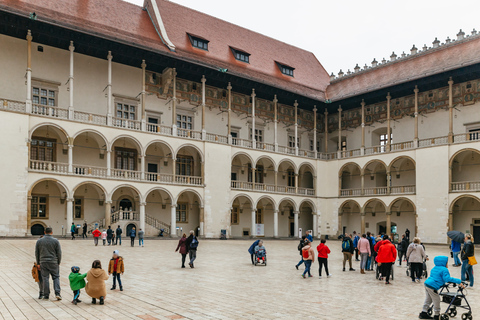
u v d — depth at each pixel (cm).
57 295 1263
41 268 1266
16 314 1098
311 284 1627
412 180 5066
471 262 1619
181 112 4766
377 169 5406
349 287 1573
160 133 4334
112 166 4312
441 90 4844
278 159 5231
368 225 5459
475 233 4544
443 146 4516
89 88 4203
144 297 1327
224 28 5625
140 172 4209
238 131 5194
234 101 5191
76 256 2373
